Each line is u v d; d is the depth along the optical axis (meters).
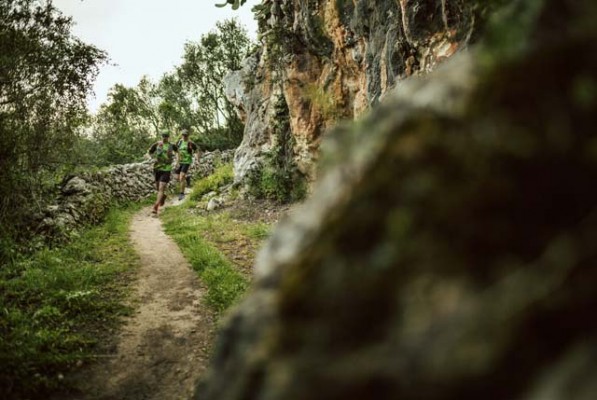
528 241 0.80
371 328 0.84
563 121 0.85
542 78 0.90
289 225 1.19
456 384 0.71
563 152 0.84
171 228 8.31
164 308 4.42
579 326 0.69
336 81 8.65
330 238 0.98
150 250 6.64
